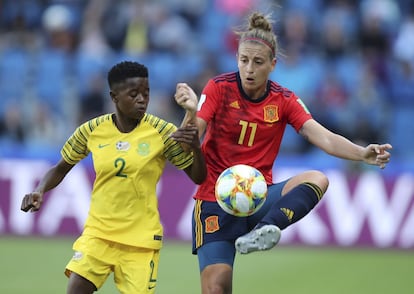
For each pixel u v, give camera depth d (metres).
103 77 53.25
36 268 39.62
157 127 23.30
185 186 44.50
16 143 51.00
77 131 23.67
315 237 44.41
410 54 58.81
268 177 24.14
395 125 54.78
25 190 44.25
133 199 23.06
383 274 40.19
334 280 38.91
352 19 59.56
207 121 23.45
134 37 56.78
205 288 22.88
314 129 23.72
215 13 59.81
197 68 55.66
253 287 37.66
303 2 60.38
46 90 54.12
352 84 55.31
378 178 44.47
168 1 59.88
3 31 58.50
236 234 23.55
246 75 23.08
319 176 23.33
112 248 23.19
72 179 44.28
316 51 57.16
